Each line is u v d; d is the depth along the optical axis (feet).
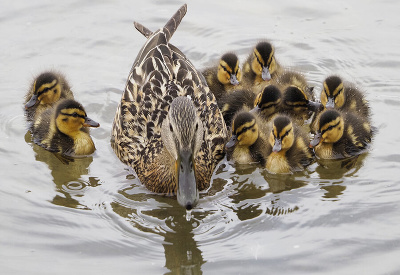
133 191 40.75
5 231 35.63
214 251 34.40
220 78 52.19
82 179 41.68
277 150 41.52
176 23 49.26
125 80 51.88
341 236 34.91
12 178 41.19
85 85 51.24
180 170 36.68
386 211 36.99
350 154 44.09
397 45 54.75
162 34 47.60
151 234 36.01
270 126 44.60
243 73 54.75
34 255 33.78
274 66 53.06
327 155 44.14
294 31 57.16
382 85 51.19
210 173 41.91
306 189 40.29
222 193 40.37
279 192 40.14
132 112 43.60
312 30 57.16
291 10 59.77
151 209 38.65
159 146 41.04
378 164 42.52
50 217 37.19
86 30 56.75
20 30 56.39
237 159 44.29
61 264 33.17
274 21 58.49
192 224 36.96
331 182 40.98
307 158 43.91
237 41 56.29
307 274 32.14
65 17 58.23
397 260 32.71
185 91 43.14
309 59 54.44
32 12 58.54
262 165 44.01
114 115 48.65
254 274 32.40
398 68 52.75
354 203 38.01
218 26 58.03
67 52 54.60
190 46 55.98
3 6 59.16
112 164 43.70
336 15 58.80
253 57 52.80
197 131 38.50
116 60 54.08
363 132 44.91
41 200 38.88
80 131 44.86
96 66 53.31
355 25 57.31
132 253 34.35
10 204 38.19
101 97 50.16
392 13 58.44
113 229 36.40
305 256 33.42
